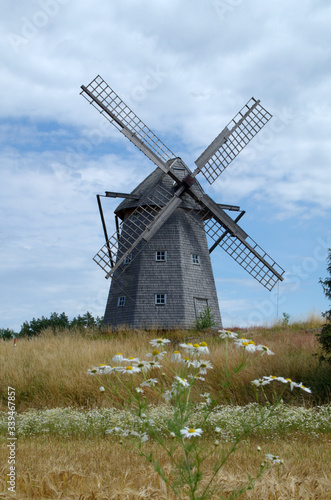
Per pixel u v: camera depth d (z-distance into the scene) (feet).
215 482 16.19
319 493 15.53
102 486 15.47
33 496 14.94
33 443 28.63
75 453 23.12
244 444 28.84
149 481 16.90
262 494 15.05
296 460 21.75
